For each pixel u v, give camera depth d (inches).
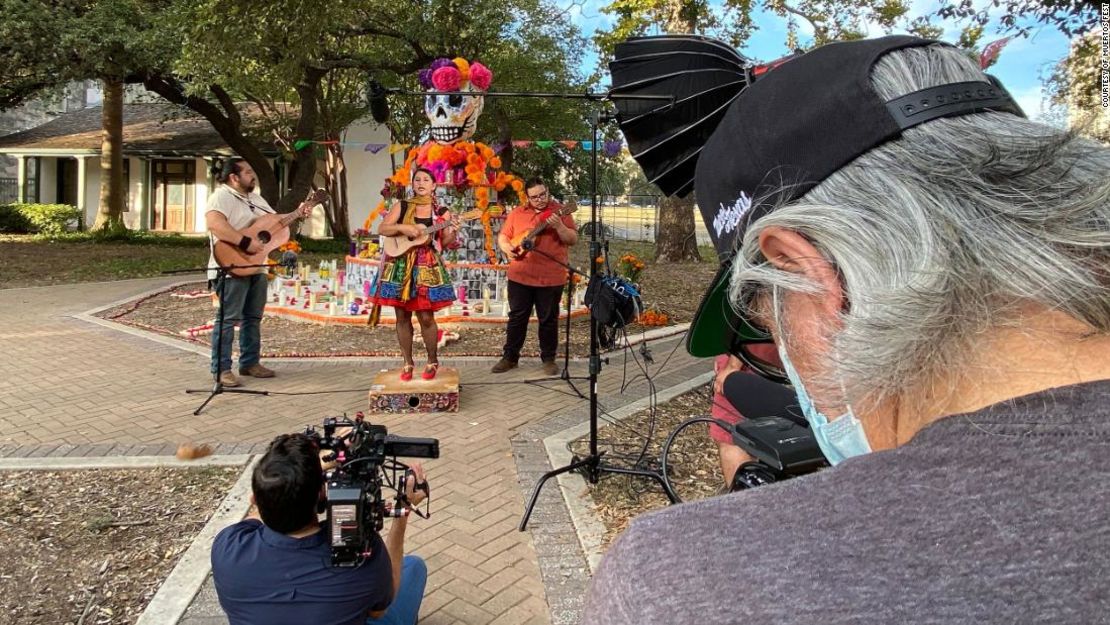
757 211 27.7
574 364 282.5
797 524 21.4
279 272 404.8
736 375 76.2
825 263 25.0
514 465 175.8
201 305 410.3
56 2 584.4
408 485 92.7
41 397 227.9
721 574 20.8
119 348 298.0
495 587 123.4
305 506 81.1
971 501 20.0
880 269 23.3
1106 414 20.3
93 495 154.8
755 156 28.2
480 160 370.3
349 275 374.9
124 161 1022.4
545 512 150.4
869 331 22.9
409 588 102.6
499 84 764.0
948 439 21.4
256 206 246.7
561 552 134.5
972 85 26.6
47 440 190.2
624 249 836.0
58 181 1081.4
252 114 1021.8
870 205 24.2
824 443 27.2
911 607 18.9
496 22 656.4
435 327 227.5
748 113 29.5
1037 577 18.5
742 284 28.6
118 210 833.5
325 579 80.2
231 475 166.9
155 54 565.9
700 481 166.9
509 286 265.0
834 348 24.5
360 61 691.4
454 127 362.9
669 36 58.4
